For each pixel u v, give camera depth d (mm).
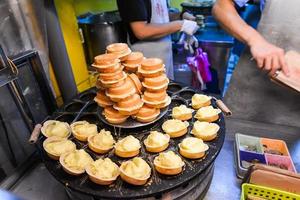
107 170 577
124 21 1411
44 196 739
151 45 1459
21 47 904
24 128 851
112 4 1926
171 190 556
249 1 1275
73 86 1166
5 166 801
